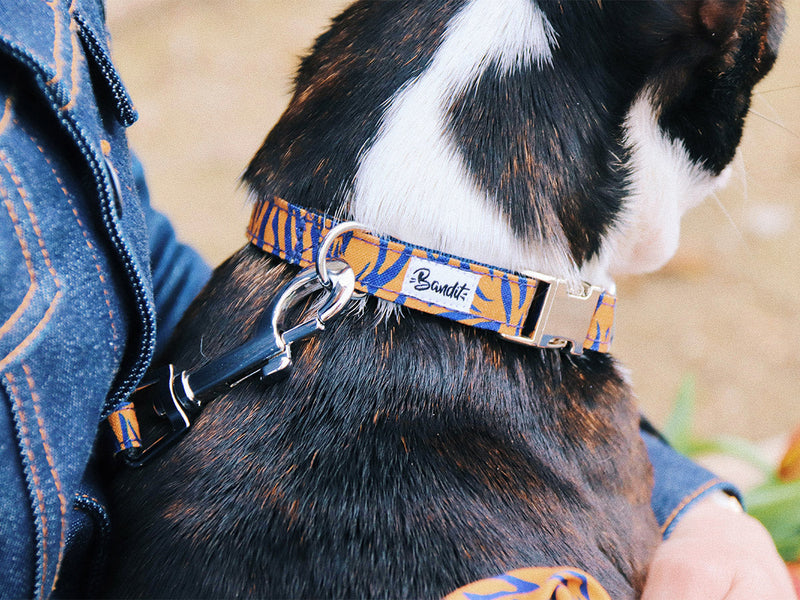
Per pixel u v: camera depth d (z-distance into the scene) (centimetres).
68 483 75
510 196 91
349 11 105
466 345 92
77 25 80
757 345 309
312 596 83
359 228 86
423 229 90
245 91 425
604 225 96
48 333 72
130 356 85
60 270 74
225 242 328
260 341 87
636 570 100
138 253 84
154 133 391
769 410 282
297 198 94
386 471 87
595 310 96
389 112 93
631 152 97
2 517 71
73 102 73
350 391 89
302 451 88
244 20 482
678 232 111
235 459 90
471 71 92
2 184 70
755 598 106
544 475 92
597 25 92
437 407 90
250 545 85
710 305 325
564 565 87
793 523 162
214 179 364
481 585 79
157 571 87
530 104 91
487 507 88
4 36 69
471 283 89
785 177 369
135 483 95
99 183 76
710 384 292
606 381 102
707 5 90
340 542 85
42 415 72
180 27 469
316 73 102
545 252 92
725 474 213
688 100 98
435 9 96
